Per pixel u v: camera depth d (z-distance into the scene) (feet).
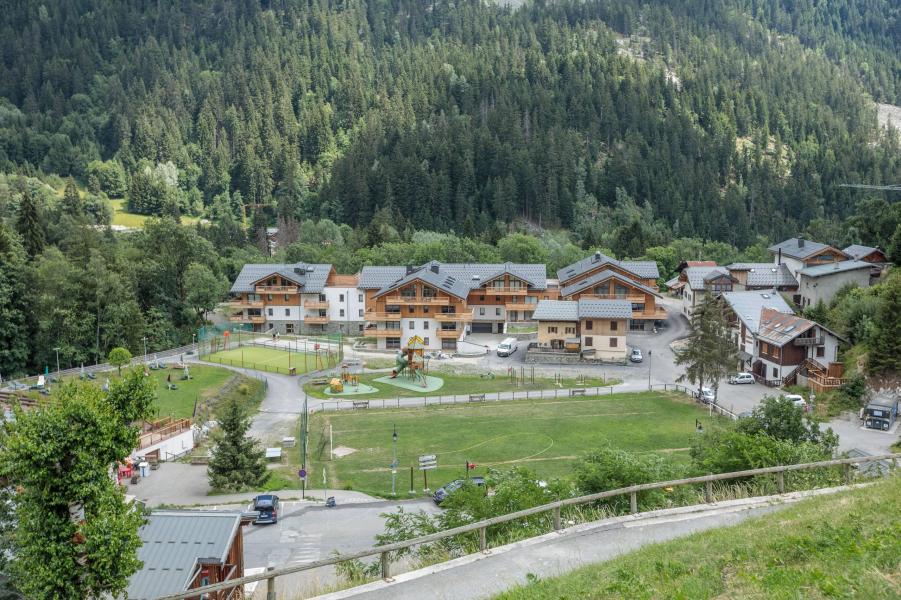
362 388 299.79
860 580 52.70
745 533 67.67
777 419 159.12
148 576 103.19
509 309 395.14
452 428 248.32
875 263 363.35
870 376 254.06
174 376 297.53
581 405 271.49
